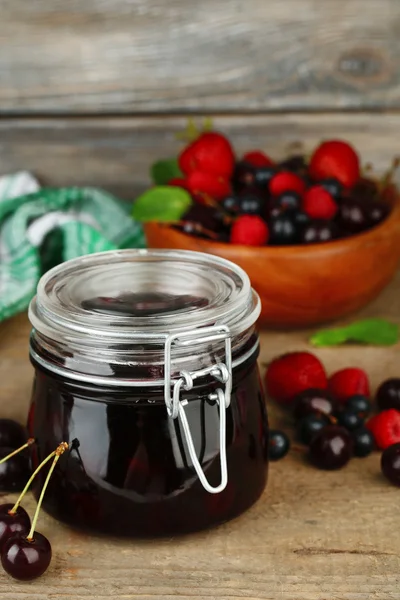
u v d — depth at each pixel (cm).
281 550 61
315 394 70
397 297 88
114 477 58
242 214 78
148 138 97
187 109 96
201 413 58
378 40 94
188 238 77
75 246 86
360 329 79
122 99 96
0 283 83
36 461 61
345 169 83
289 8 93
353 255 77
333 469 67
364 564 60
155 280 63
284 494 65
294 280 77
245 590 58
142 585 58
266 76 95
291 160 87
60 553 60
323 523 63
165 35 94
